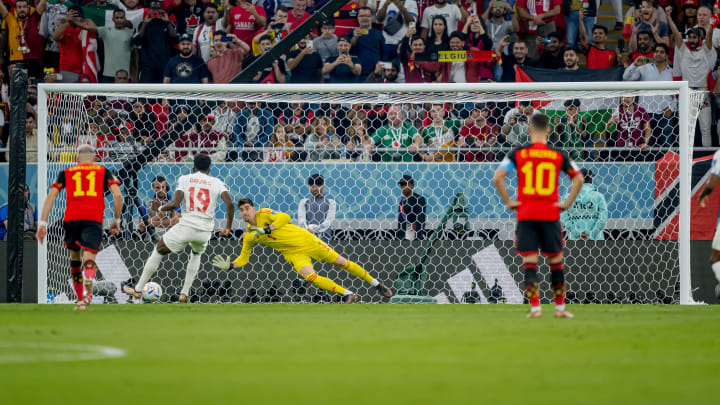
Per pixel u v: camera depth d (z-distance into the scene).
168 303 41.09
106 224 45.91
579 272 44.22
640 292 44.25
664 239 45.41
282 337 20.36
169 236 39.56
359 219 45.91
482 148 47.25
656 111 51.50
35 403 11.10
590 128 49.19
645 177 45.91
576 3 59.97
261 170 46.19
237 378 13.48
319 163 46.03
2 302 45.06
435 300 43.56
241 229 46.25
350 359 15.93
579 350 17.39
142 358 16.12
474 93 47.50
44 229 33.12
